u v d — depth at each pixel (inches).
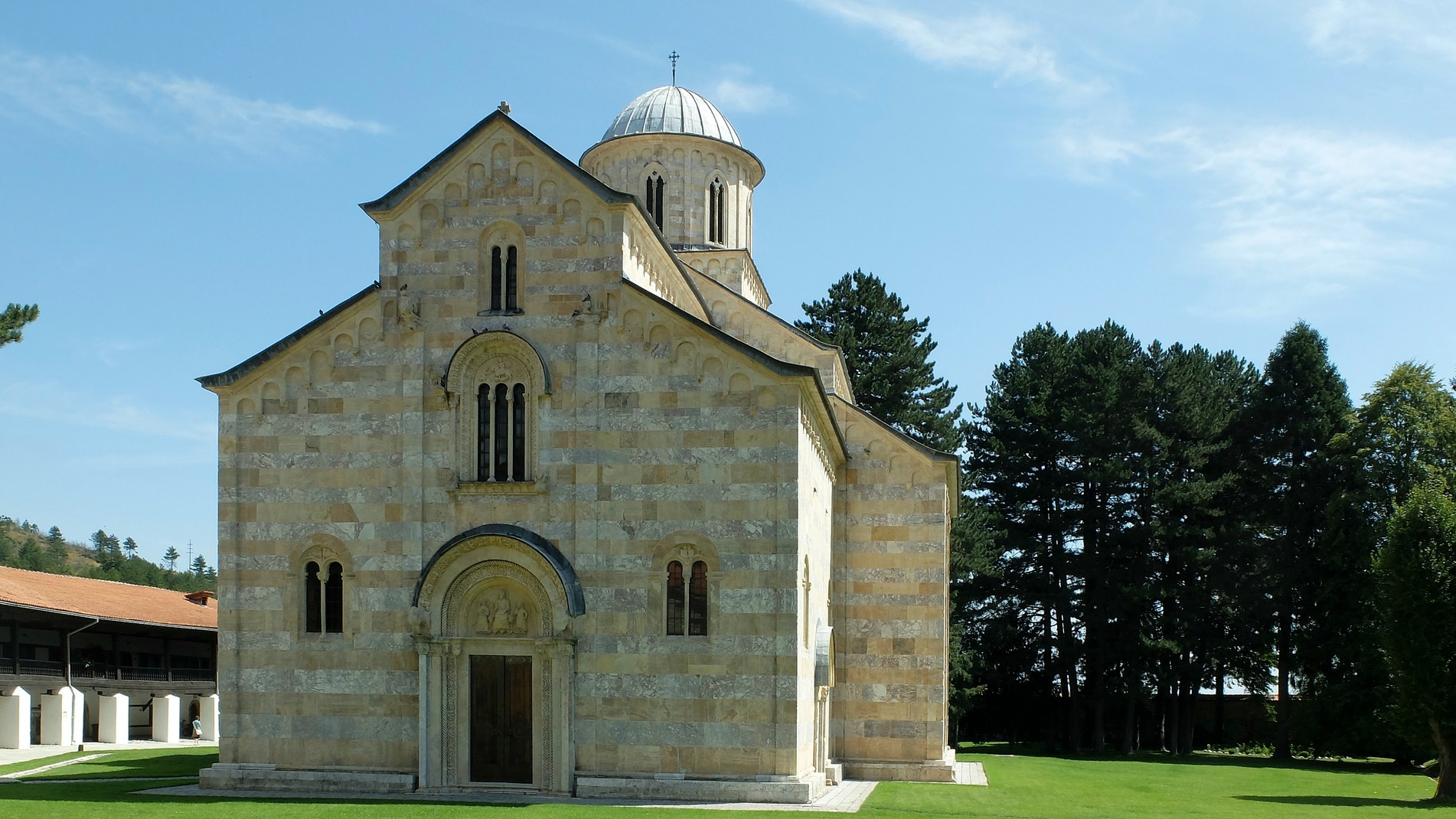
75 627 2320.4
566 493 1290.6
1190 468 2736.2
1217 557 2684.5
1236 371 3137.3
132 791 1304.1
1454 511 1579.7
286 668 1325.0
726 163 2005.4
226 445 1365.7
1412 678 1549.0
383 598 1316.4
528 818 1055.0
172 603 2800.2
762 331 1753.2
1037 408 2869.1
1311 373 2655.0
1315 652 2468.0
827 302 2982.3
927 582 1565.0
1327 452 2554.1
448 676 1289.4
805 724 1295.5
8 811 1085.8
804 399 1294.3
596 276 1316.4
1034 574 2829.7
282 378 1365.7
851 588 1579.7
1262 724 2935.5
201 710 2669.8
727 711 1232.2
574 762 1247.5
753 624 1237.7
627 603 1262.3
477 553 1284.4
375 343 1352.1
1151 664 2647.6
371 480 1334.9
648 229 1411.2
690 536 1259.2
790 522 1243.2
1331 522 2423.7
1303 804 1437.0
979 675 2952.8
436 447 1327.5
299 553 1337.4
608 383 1298.0
